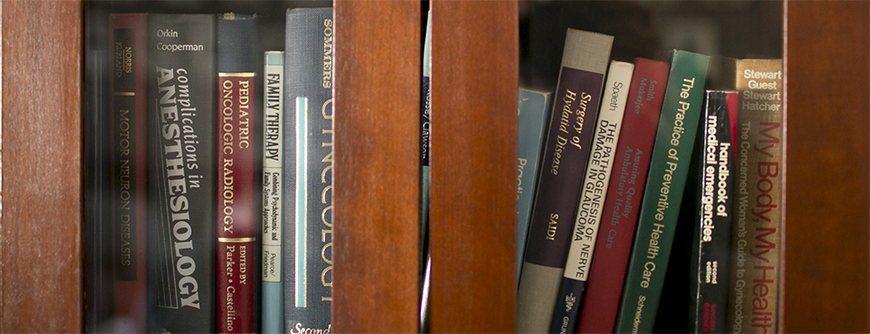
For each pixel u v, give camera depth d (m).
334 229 0.42
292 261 0.50
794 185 0.43
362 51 0.42
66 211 0.44
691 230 0.50
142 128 0.50
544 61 0.50
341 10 0.42
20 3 0.44
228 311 0.50
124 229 0.50
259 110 0.50
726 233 0.48
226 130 0.50
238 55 0.50
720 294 0.49
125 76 0.49
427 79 0.48
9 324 0.44
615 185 0.50
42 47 0.44
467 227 0.42
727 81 0.49
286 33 0.49
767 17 0.48
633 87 0.49
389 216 0.42
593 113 0.49
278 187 0.50
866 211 0.43
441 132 0.42
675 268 0.52
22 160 0.44
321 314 0.49
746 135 0.48
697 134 0.49
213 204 0.50
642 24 0.56
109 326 0.50
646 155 0.50
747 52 0.53
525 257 0.50
